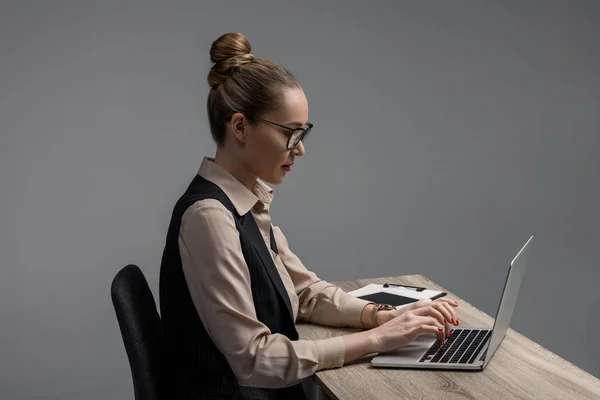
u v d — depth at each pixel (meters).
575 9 5.03
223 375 1.64
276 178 1.68
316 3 4.54
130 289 1.67
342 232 4.58
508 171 4.89
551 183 4.94
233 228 1.61
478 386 1.50
